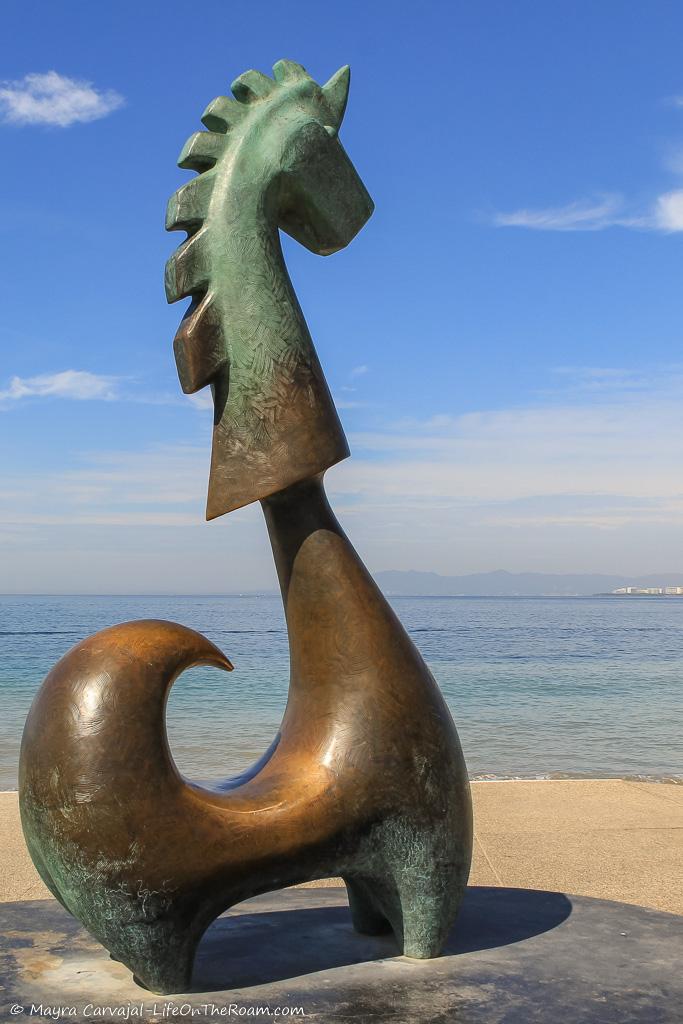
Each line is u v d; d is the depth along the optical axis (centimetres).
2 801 690
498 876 501
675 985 271
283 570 307
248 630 4622
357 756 286
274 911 351
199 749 1128
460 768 303
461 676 2247
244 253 302
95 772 251
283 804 277
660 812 660
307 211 327
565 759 1076
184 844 259
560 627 5591
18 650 2942
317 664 298
